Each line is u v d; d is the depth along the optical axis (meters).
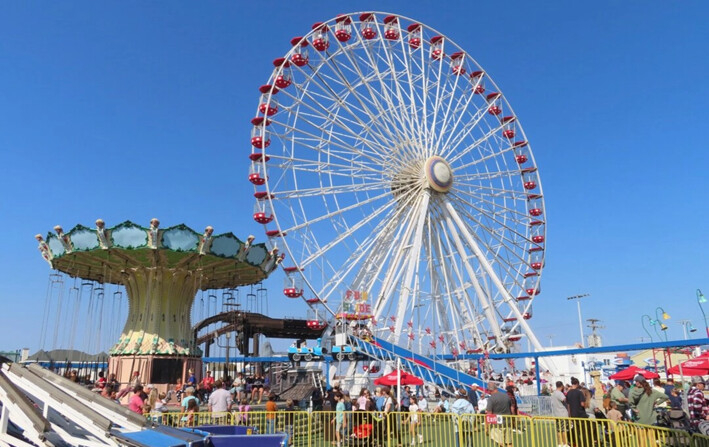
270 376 43.50
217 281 39.09
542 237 50.06
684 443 10.53
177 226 30.33
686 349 42.03
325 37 41.75
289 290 37.06
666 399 15.70
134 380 28.84
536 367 37.78
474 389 23.88
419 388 35.22
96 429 7.98
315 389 26.20
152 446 8.96
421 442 19.30
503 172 50.12
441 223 45.16
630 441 12.34
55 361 37.38
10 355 35.72
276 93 39.44
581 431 14.06
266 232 37.41
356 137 41.59
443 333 42.97
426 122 45.66
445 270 44.34
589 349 35.12
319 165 40.22
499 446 15.95
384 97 43.72
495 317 43.59
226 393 19.84
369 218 41.62
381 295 41.09
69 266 34.34
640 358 70.94
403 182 43.31
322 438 20.69
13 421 8.02
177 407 26.28
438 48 47.88
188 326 34.09
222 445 11.05
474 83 50.38
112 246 30.05
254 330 51.09
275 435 11.68
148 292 32.94
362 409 21.70
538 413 29.98
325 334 38.75
